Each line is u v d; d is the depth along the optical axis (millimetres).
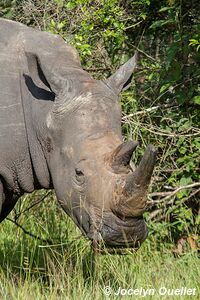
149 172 11453
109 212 12000
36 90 13266
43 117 13125
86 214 12352
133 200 11656
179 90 16688
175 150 16375
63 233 16359
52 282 13711
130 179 11641
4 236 16516
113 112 12727
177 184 16328
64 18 17641
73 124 12672
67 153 12625
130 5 17828
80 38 16391
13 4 18438
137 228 11930
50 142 13031
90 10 17234
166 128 16484
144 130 16594
